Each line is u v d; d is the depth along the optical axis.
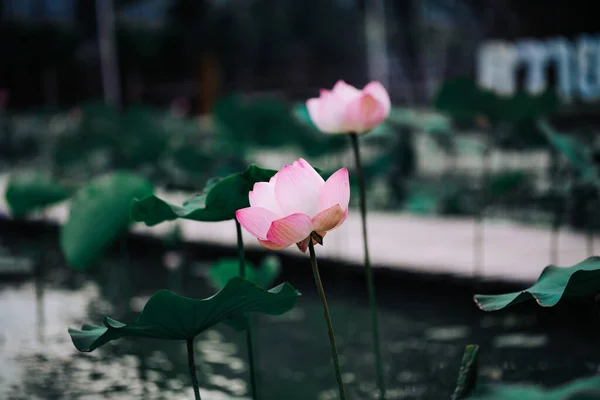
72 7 18.41
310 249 1.16
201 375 2.94
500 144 5.16
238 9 18.73
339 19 16.91
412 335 3.46
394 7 14.57
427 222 6.11
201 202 1.48
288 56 18.08
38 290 4.30
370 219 6.38
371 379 2.85
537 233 5.28
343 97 2.03
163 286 4.64
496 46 9.52
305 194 1.13
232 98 4.98
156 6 19.58
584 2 8.27
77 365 3.04
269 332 3.62
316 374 2.93
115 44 18.50
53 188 3.63
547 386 2.61
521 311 3.76
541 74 8.97
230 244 5.20
